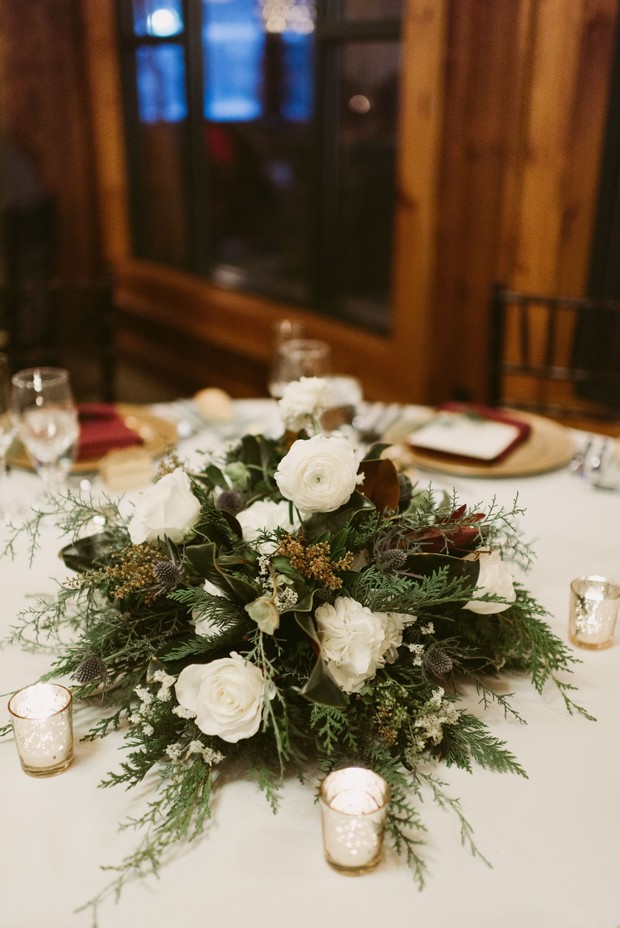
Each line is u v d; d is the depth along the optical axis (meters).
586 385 2.98
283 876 0.78
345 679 0.86
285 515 0.96
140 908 0.75
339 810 0.79
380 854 0.78
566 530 1.42
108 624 0.97
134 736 0.88
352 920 0.74
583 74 2.62
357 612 0.86
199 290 4.64
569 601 1.19
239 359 4.48
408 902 0.75
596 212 2.79
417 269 3.16
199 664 0.88
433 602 0.89
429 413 1.90
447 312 3.19
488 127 2.87
